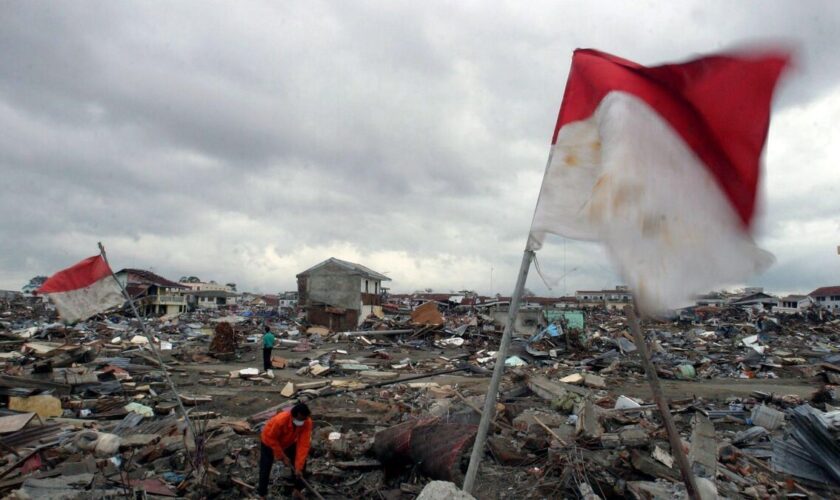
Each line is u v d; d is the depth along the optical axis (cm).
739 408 1351
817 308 5634
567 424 907
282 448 704
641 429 873
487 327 3591
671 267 273
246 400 1442
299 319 4778
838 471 747
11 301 6550
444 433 770
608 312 6425
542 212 342
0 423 941
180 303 6594
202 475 754
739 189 287
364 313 4644
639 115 299
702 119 295
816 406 1387
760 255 281
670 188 285
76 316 868
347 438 956
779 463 813
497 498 671
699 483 617
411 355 2797
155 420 1183
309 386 1655
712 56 290
